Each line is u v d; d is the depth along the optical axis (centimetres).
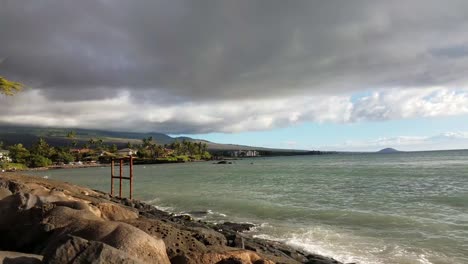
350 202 2855
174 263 810
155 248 758
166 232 962
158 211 2438
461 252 1445
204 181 5638
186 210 2712
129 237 751
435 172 6028
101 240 748
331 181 4969
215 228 1859
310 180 5262
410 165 8844
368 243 1619
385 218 2128
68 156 16912
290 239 1731
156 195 3741
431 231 1789
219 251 878
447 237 1666
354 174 6253
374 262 1366
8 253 693
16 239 914
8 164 12450
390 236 1725
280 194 3531
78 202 1127
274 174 7094
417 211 2336
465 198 2817
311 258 1404
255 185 4641
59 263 564
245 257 877
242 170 9400
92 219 932
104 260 582
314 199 3094
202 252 855
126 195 3797
